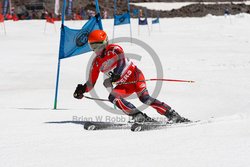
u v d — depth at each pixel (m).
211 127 17.88
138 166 12.67
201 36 98.38
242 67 48.75
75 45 25.55
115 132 17.84
